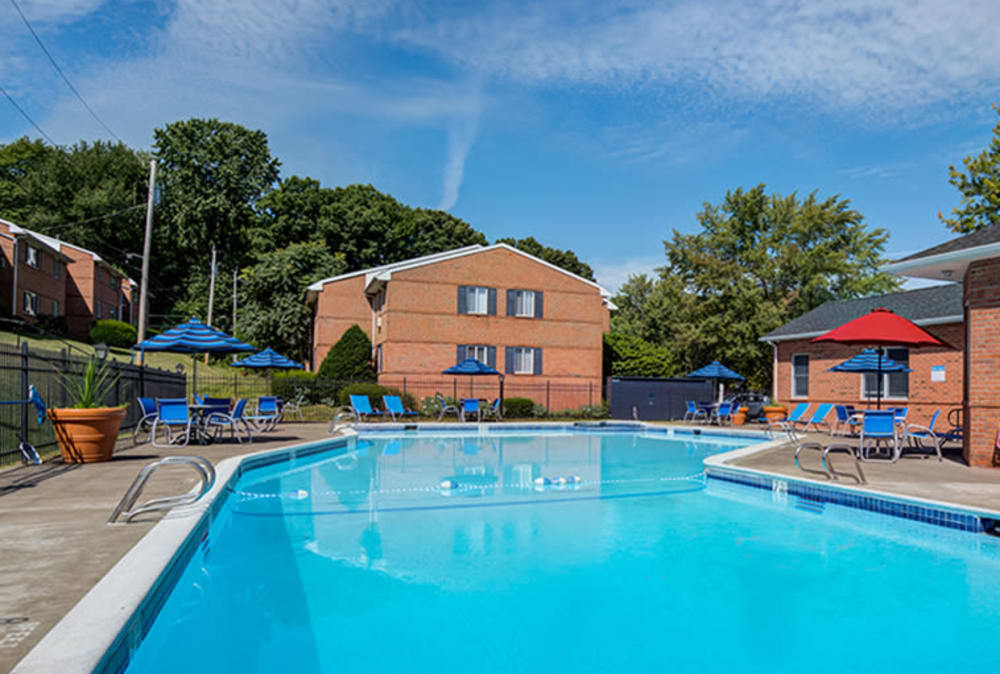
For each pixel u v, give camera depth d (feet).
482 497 28.60
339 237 159.43
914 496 23.29
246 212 167.43
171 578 13.94
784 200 117.91
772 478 29.09
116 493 21.57
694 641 13.11
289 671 11.23
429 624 13.74
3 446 29.78
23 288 106.83
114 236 166.81
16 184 163.02
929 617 14.47
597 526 23.16
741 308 107.96
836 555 19.52
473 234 179.93
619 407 86.07
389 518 24.07
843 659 12.34
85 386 30.76
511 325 91.45
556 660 12.10
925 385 59.26
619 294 188.96
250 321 116.06
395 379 85.61
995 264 33.37
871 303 71.10
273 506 26.05
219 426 46.57
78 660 8.19
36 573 12.40
